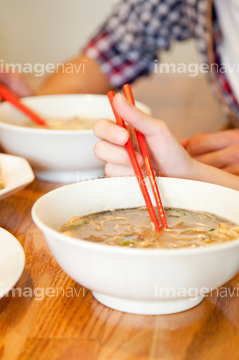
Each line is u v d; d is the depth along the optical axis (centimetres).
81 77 118
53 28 254
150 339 47
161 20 118
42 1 248
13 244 55
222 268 47
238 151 77
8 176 72
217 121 109
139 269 45
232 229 53
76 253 46
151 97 129
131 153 59
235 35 102
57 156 79
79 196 57
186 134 100
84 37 255
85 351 45
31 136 77
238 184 66
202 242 50
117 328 48
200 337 47
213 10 105
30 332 48
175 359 45
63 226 54
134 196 60
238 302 52
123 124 60
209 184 58
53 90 114
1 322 49
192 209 59
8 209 71
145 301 48
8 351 45
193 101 126
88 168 81
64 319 49
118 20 119
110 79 122
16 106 89
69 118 95
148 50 122
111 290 48
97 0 247
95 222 55
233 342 47
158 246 49
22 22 252
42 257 59
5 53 258
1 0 247
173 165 63
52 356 45
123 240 51
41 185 81
